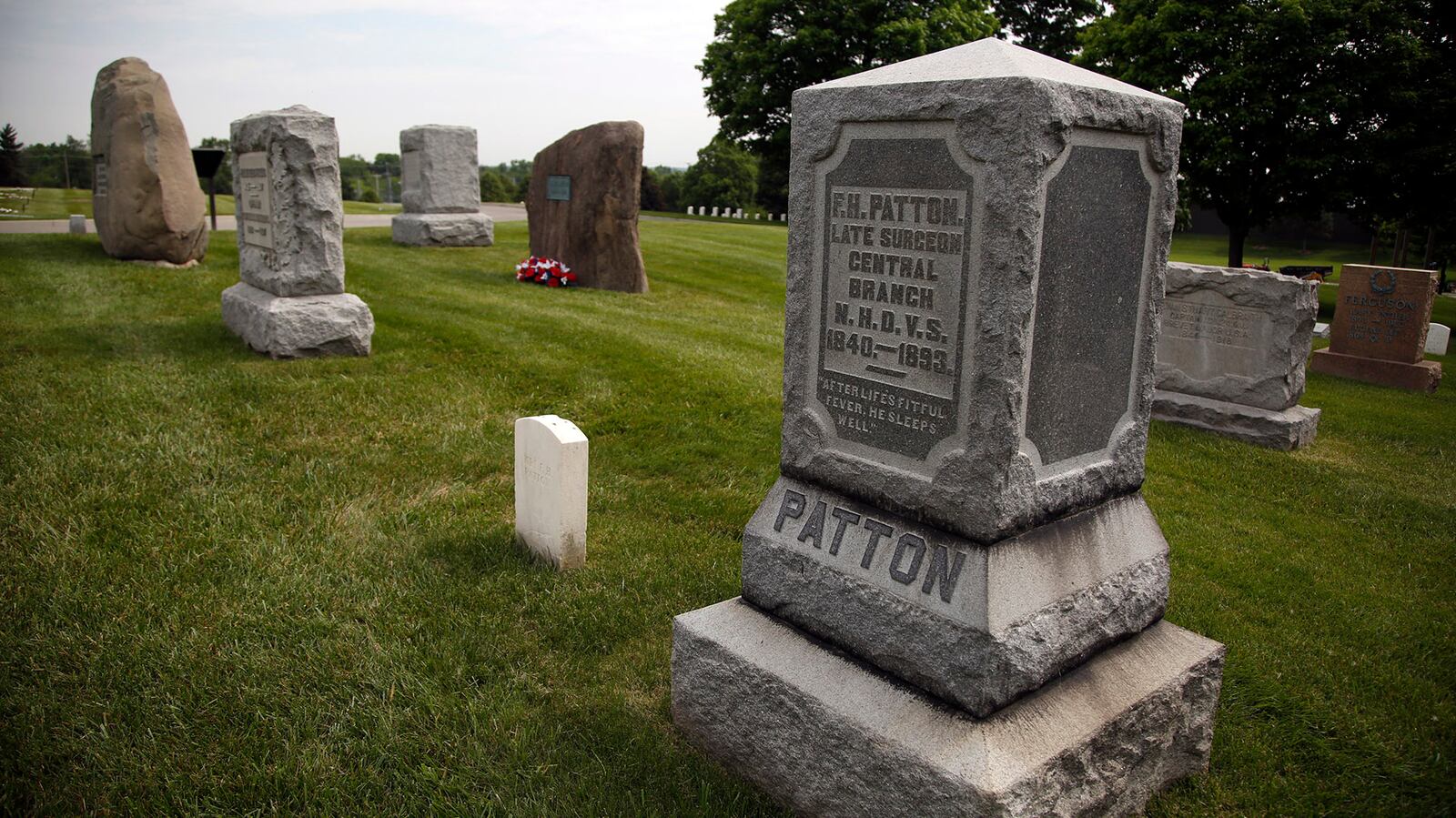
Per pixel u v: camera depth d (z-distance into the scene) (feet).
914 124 10.98
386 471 22.94
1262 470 27.81
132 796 11.53
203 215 49.60
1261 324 31.01
